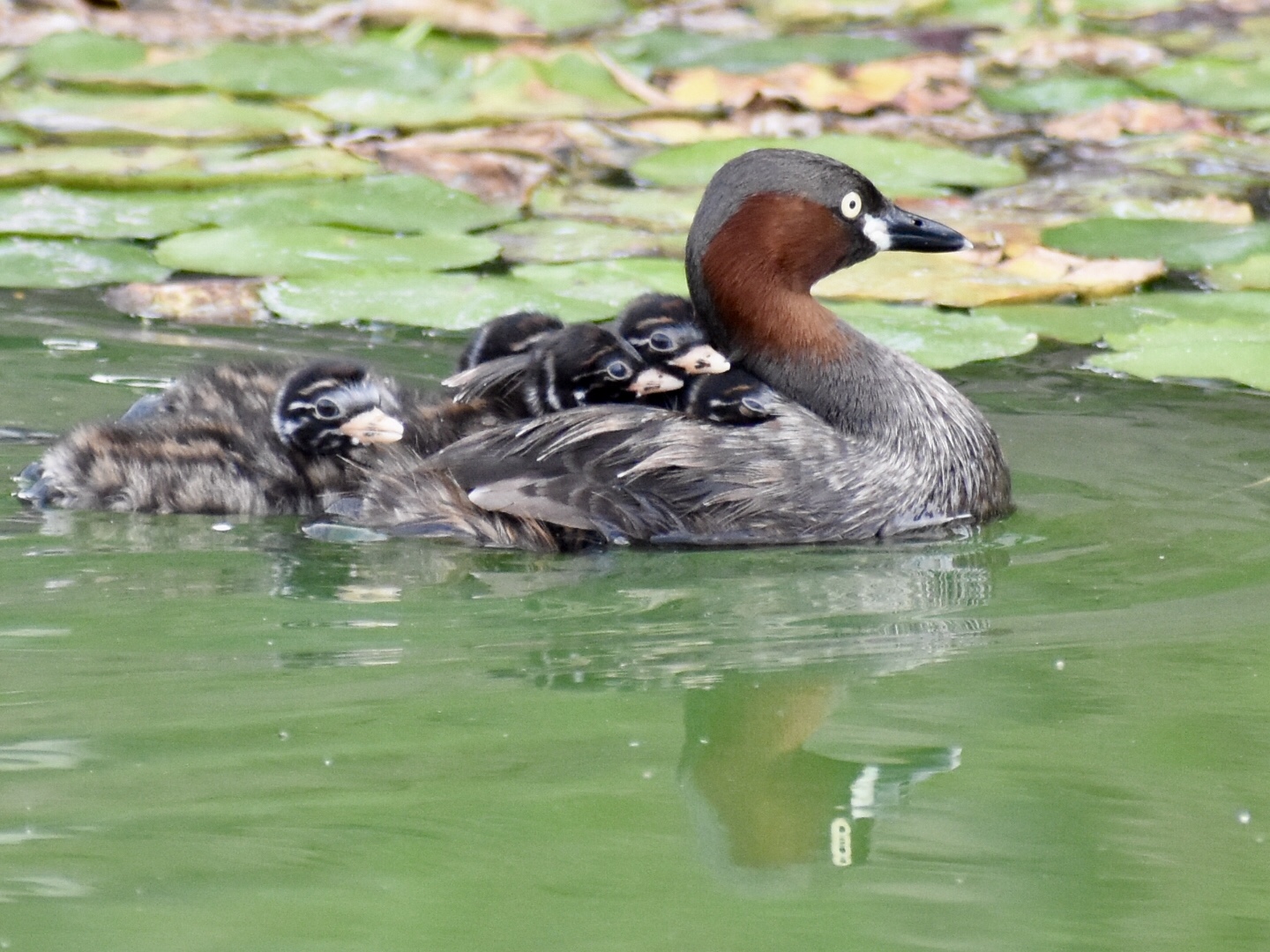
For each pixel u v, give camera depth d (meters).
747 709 8.46
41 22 23.92
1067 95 23.03
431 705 8.41
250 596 9.98
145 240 17.05
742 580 10.53
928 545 11.28
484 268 16.33
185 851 6.95
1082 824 7.32
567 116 21.53
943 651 9.27
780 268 12.06
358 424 11.38
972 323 15.17
